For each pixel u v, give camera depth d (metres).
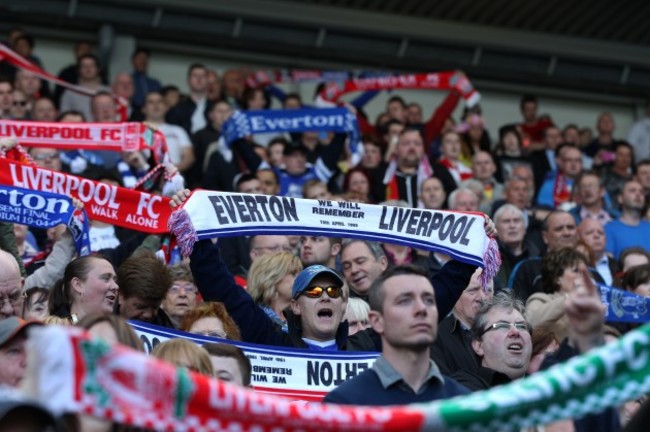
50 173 10.90
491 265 9.39
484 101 25.30
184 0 22.80
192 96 19.34
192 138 18.58
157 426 5.19
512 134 20.16
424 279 7.19
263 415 5.34
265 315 9.50
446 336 10.12
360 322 10.67
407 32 24.28
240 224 9.21
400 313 7.12
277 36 23.53
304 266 11.84
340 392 7.18
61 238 10.73
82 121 16.66
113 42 22.39
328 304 9.62
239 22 23.23
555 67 25.36
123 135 12.66
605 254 14.42
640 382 5.48
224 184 16.73
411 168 16.95
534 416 5.46
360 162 17.95
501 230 13.75
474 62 24.78
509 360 9.15
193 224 9.12
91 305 9.57
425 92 24.58
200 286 9.33
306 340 9.67
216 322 9.19
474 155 19.42
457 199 14.96
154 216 11.24
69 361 5.02
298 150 16.70
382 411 5.39
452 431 5.39
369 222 9.43
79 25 22.19
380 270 11.55
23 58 18.27
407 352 7.17
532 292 12.84
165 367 5.20
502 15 24.77
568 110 25.98
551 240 13.98
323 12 23.81
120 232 13.27
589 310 6.12
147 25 22.56
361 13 24.05
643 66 25.89
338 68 24.19
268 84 20.88
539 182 19.70
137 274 9.84
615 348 5.50
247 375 7.70
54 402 4.99
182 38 22.86
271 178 15.82
